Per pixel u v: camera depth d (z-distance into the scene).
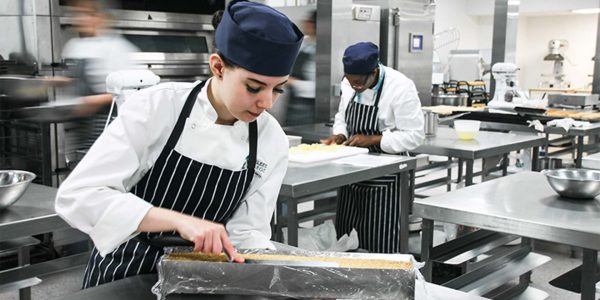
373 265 1.31
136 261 1.57
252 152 1.55
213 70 1.35
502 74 5.62
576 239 1.91
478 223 2.14
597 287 2.23
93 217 1.30
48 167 3.90
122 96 2.65
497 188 2.55
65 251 3.90
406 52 5.84
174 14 4.41
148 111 1.42
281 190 2.70
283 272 1.28
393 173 3.34
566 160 6.10
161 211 1.30
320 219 4.11
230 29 1.25
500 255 3.09
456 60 8.99
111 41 4.09
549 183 2.41
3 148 3.89
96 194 1.30
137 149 1.40
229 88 1.30
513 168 5.56
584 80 12.67
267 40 1.22
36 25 3.71
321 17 5.14
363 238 3.64
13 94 3.90
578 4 10.87
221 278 1.29
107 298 1.34
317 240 3.48
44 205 2.26
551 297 3.43
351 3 5.21
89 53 3.99
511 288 3.13
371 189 3.54
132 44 4.21
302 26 5.31
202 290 1.29
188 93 1.49
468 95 7.88
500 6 6.49
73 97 3.95
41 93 3.81
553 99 6.33
